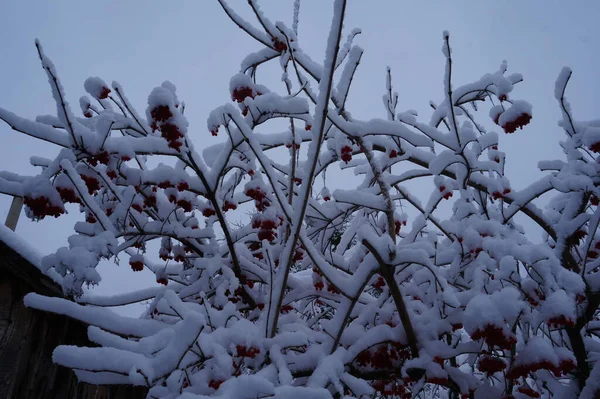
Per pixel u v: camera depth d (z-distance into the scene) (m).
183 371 2.39
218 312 2.95
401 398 3.86
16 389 2.76
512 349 3.34
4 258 2.79
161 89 2.71
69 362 2.21
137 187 3.67
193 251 4.45
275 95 3.09
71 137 2.87
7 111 3.08
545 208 4.50
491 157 4.22
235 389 1.98
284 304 4.03
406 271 3.79
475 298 2.38
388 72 4.20
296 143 3.83
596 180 3.58
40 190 2.77
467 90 3.81
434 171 3.52
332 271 3.05
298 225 2.95
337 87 3.47
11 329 2.80
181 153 3.27
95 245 2.80
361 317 3.65
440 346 3.07
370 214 4.71
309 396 2.10
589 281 3.09
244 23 3.55
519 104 3.12
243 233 4.15
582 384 3.22
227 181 4.13
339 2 2.46
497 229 3.11
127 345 2.48
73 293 2.71
